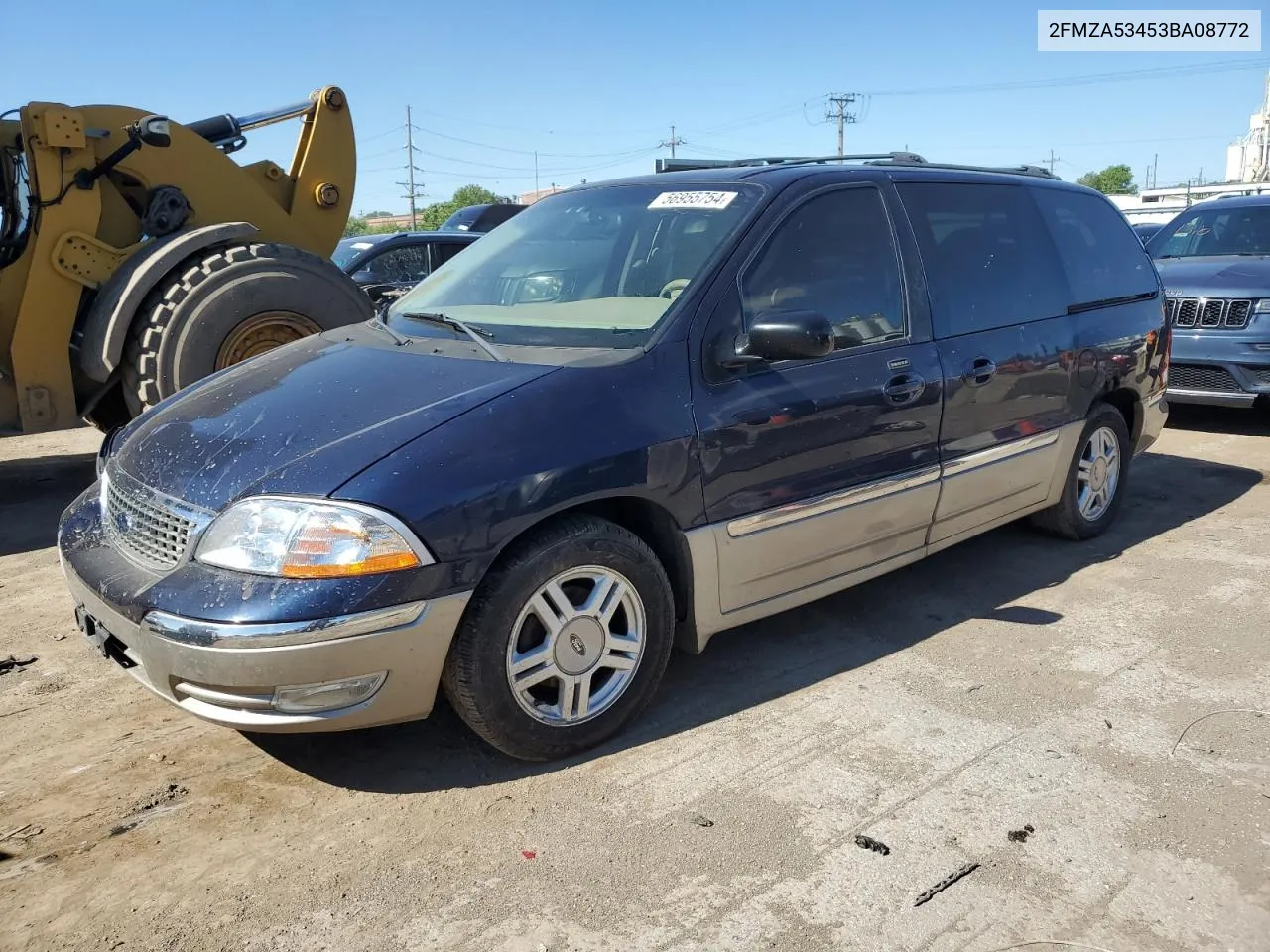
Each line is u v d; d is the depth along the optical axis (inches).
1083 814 114.7
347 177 309.9
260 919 99.5
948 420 162.1
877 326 155.0
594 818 115.0
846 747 129.8
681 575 134.3
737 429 133.3
